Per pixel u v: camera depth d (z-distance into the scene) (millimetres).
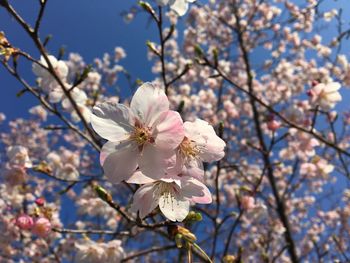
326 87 288
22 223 182
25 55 178
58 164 307
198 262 221
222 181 557
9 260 395
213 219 218
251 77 338
